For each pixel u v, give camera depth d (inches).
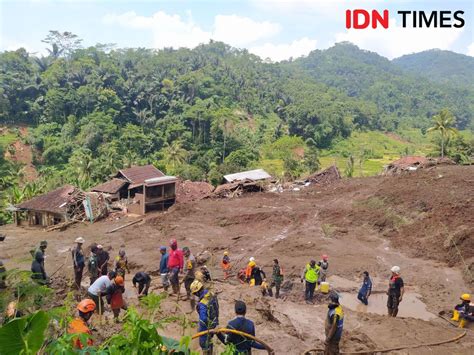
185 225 1005.2
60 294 471.2
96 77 3905.0
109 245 879.7
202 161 3080.7
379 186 1135.6
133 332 171.3
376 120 6097.4
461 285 642.8
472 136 5118.1
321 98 6008.9
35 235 1007.0
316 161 3154.5
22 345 154.1
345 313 502.6
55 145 3196.4
